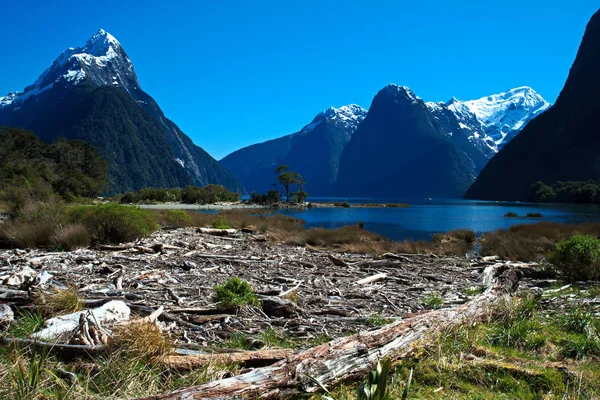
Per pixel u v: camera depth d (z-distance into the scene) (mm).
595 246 8938
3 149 77000
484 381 3279
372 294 7277
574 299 6613
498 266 8648
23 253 9602
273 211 62938
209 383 2576
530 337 4223
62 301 4723
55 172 77875
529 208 85750
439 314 4344
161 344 3455
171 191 101438
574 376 3295
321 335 4738
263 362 3322
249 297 5832
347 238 18453
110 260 9219
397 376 3209
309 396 2742
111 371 3025
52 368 3070
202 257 10625
